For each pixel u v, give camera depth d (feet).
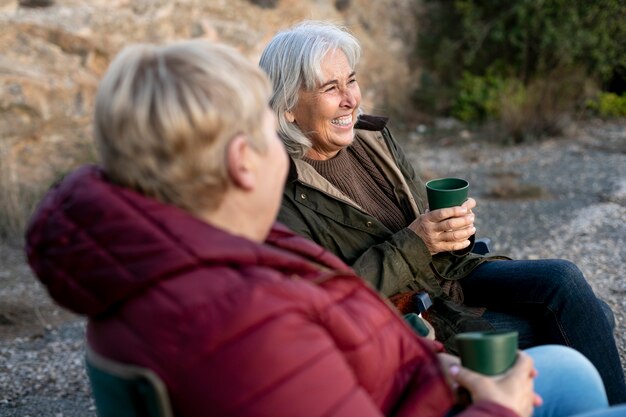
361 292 4.44
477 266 7.83
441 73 33.12
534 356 5.08
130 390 3.68
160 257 3.62
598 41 30.76
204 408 3.50
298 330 3.65
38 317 13.47
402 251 6.86
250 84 3.94
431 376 4.41
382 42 32.40
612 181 21.12
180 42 4.07
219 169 3.84
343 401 3.65
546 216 18.31
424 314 6.88
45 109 21.43
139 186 3.84
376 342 4.26
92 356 3.91
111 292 3.64
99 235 3.68
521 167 23.79
